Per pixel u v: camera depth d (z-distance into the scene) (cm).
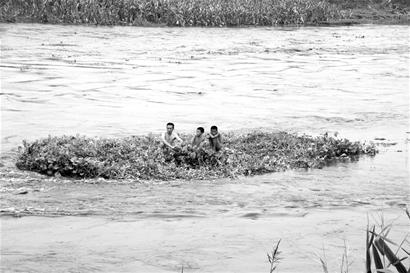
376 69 4838
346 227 1472
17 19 7519
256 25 8469
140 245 1334
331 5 9794
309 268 1225
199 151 2038
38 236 1376
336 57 5497
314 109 3256
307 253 1303
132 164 1942
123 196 1692
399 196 1778
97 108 3072
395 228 1470
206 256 1277
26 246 1316
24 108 3008
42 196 1672
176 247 1327
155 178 1886
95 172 1875
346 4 10388
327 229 1457
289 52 5741
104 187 1778
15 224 1446
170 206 1612
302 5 9012
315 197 1741
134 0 7994
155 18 8012
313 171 2056
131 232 1411
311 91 3803
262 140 2370
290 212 1584
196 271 1202
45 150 1967
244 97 3525
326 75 4450
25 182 1795
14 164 1977
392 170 2100
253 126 2805
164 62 4797
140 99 3353
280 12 8694
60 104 3136
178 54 5309
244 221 1503
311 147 2280
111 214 1533
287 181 1914
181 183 1848
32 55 4881
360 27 8681
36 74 4031
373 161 2227
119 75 4116
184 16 8019
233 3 8475
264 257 1281
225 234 1407
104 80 3906
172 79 4044
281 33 7519
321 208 1630
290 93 3709
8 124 2648
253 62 4984
